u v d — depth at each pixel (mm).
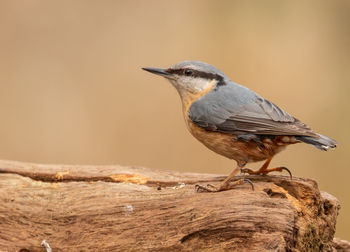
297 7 15070
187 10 15500
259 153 8492
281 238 6676
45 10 15719
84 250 7195
